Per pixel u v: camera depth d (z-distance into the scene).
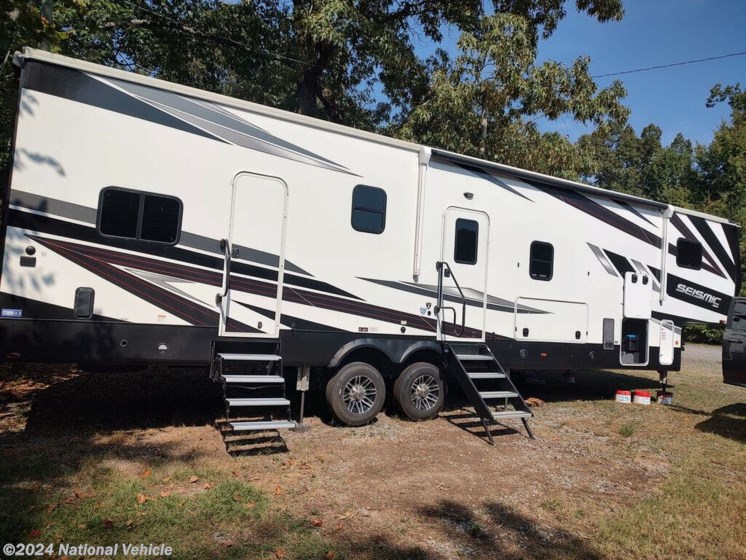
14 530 3.30
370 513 3.91
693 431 6.71
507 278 7.04
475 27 12.80
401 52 11.89
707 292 8.93
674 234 8.62
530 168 12.08
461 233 6.70
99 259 4.84
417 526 3.76
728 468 5.36
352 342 5.99
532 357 7.20
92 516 3.54
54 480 4.07
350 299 5.98
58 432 5.27
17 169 4.57
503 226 7.04
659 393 8.46
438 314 6.50
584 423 6.91
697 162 25.59
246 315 5.45
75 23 9.00
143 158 5.03
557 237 7.48
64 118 4.75
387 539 3.54
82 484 4.05
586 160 12.49
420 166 6.42
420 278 6.40
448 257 6.60
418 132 12.22
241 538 3.42
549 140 12.07
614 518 4.03
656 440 6.24
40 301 4.62
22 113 4.62
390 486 4.44
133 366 5.27
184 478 4.30
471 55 11.36
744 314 7.22
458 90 11.15
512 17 10.84
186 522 3.55
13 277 4.53
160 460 4.66
